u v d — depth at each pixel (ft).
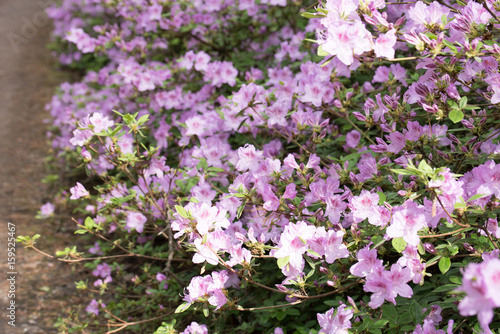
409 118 7.20
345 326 6.12
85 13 25.53
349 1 6.17
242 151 8.02
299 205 7.13
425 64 6.45
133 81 13.35
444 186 5.28
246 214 8.82
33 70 26.25
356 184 7.31
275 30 14.74
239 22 14.84
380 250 6.72
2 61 27.61
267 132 10.32
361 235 6.60
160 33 15.07
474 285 3.72
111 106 15.05
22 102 22.61
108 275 11.19
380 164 7.39
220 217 6.64
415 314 6.05
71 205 15.08
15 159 18.06
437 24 6.33
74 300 11.69
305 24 12.92
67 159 16.19
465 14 6.22
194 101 12.69
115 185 10.15
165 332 7.55
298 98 9.00
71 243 13.71
